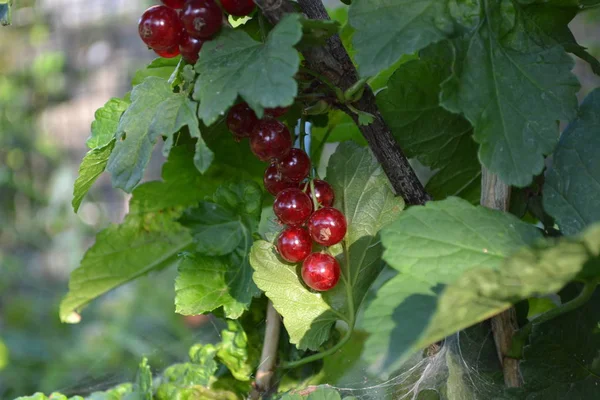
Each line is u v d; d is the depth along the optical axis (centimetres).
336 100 29
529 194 30
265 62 26
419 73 30
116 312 89
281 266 30
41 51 137
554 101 27
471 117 26
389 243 26
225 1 28
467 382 30
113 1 136
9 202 124
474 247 26
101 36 136
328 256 29
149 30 28
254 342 33
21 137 126
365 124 29
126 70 132
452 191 32
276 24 28
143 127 28
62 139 133
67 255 118
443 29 27
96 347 81
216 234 31
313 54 28
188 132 31
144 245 34
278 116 29
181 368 33
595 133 28
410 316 24
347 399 30
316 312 30
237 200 31
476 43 27
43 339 93
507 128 26
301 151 29
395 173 30
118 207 121
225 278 31
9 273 113
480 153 26
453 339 31
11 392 83
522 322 31
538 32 28
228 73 27
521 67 27
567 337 29
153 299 90
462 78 27
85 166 29
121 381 41
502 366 30
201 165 26
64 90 134
